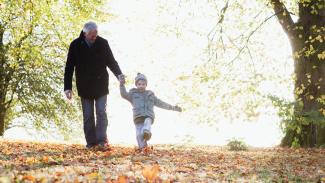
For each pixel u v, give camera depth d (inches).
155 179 161.8
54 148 317.1
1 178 143.5
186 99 583.8
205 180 187.3
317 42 575.5
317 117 525.3
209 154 355.9
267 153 421.1
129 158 261.1
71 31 687.7
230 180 194.5
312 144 554.9
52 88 1008.9
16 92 978.7
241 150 479.5
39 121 1064.2
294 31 587.5
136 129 329.4
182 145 526.3
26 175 155.5
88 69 326.6
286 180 210.1
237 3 626.5
